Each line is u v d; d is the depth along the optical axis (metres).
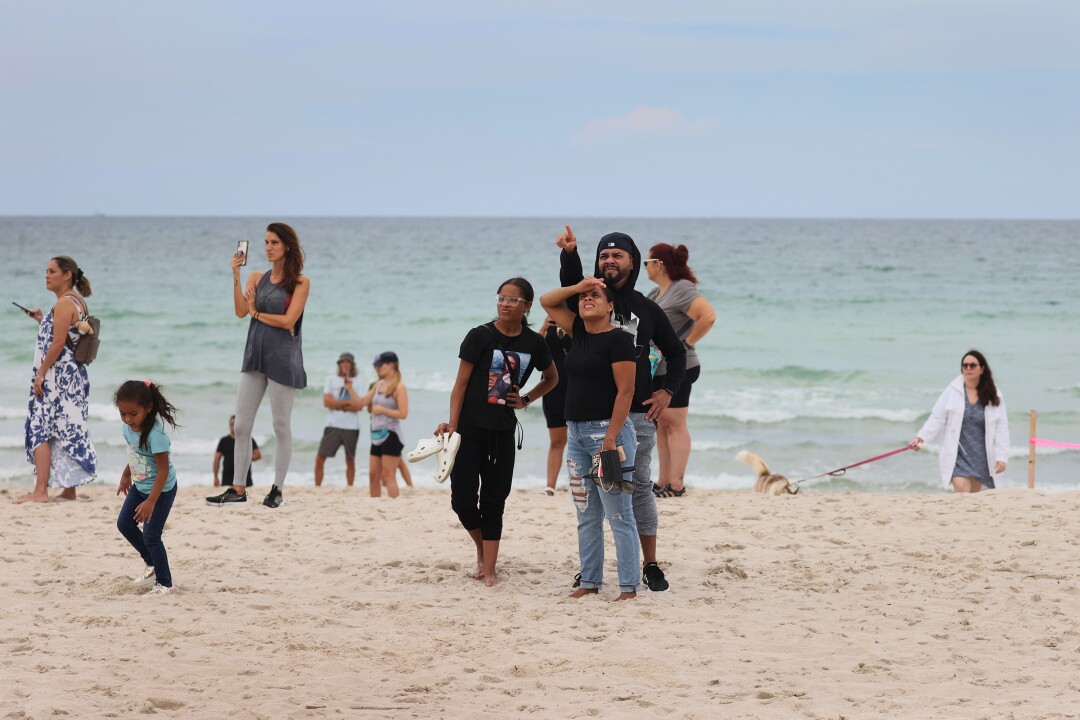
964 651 6.84
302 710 5.76
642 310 7.96
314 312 48.53
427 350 36.78
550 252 106.12
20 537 10.16
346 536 10.45
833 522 11.04
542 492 13.02
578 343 7.84
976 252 103.50
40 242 125.19
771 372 31.47
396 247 118.75
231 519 11.23
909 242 132.75
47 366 11.89
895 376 30.84
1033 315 46.09
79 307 12.06
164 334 40.38
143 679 6.25
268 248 11.59
